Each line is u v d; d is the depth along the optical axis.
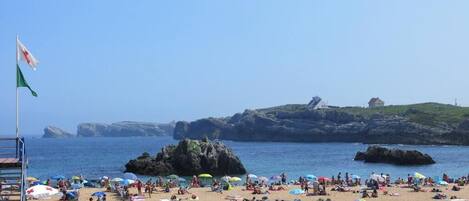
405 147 195.50
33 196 47.16
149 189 55.06
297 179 81.69
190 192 57.38
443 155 146.75
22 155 26.78
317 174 94.31
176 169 92.62
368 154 126.94
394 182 68.69
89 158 146.00
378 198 51.53
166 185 61.88
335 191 56.94
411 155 117.50
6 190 30.69
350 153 166.00
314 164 119.06
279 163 122.19
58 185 59.97
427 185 62.75
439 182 62.97
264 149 197.75
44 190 48.00
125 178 66.69
